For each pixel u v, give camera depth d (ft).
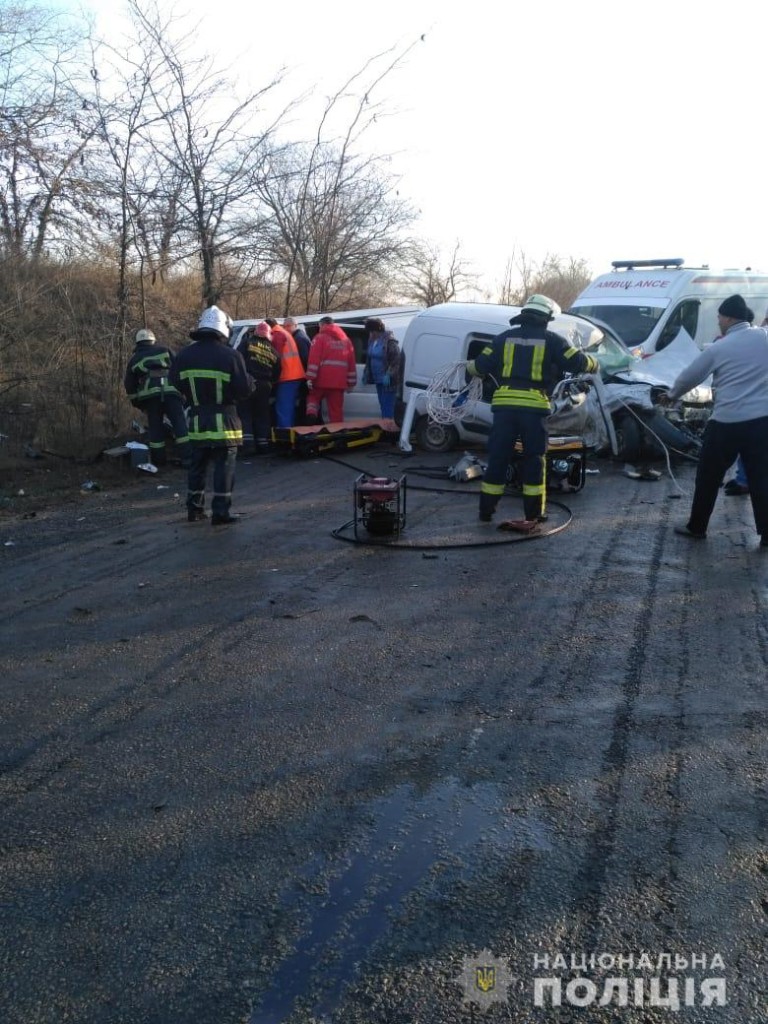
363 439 41.63
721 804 11.58
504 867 10.37
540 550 23.77
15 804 11.97
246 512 29.17
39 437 39.96
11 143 45.62
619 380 38.19
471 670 15.97
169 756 13.12
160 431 38.04
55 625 18.85
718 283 48.55
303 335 44.24
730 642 17.13
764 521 23.41
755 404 23.02
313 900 9.88
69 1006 8.48
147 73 47.80
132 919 9.65
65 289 46.03
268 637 17.79
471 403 35.01
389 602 19.74
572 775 12.33
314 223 63.21
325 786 12.19
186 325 53.06
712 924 9.40
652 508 28.76
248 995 8.56
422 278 75.72
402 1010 8.36
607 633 17.66
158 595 20.66
